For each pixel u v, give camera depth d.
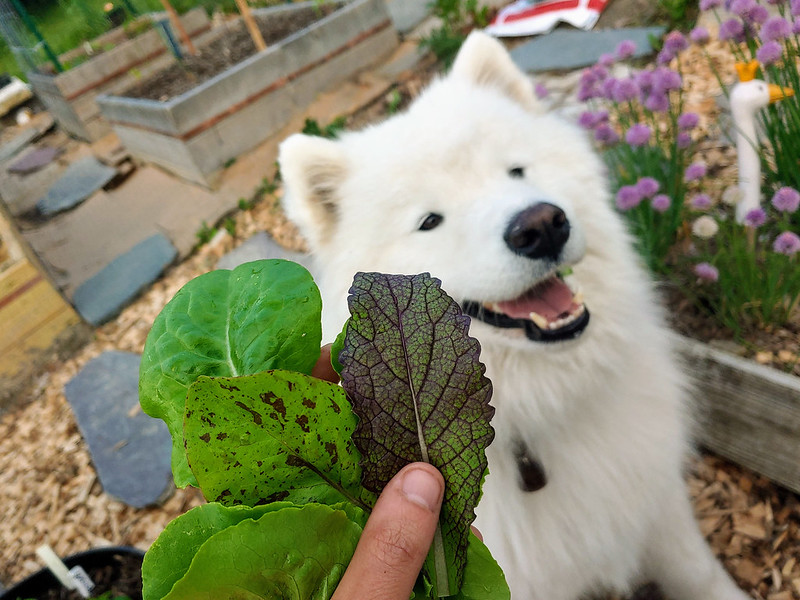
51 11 11.41
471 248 1.70
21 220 7.14
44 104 10.38
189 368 0.71
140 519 3.38
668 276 2.56
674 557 2.03
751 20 2.33
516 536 1.67
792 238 1.94
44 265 5.76
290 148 1.94
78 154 8.32
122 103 6.34
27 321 4.92
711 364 2.24
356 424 0.58
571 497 1.72
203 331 0.73
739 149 2.32
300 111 6.42
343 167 2.00
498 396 1.76
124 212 6.44
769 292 2.14
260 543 0.53
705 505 2.40
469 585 0.63
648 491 1.80
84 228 6.53
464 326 0.57
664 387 1.88
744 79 2.27
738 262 2.21
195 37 8.99
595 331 1.77
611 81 2.65
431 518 0.59
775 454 2.24
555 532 1.71
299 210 2.00
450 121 1.85
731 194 2.31
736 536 2.29
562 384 1.75
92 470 3.79
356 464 0.59
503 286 1.65
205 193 6.03
